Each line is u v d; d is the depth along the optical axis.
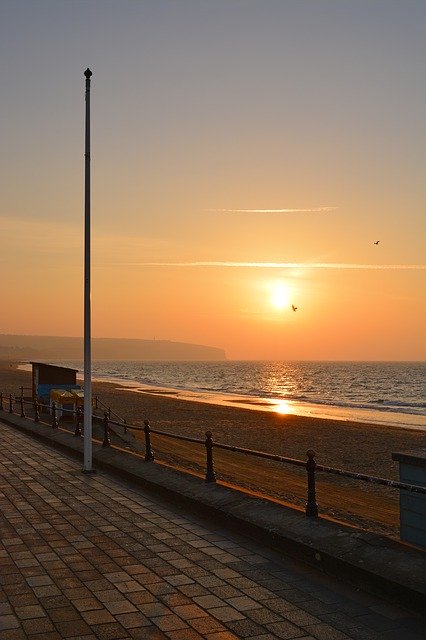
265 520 8.20
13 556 7.44
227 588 6.31
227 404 61.06
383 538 6.90
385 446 29.44
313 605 5.87
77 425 18.72
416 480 6.72
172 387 94.06
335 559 6.65
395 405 63.28
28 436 21.75
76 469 14.24
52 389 31.00
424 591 5.60
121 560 7.27
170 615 5.62
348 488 17.72
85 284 14.09
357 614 5.65
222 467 20.28
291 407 58.88
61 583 6.46
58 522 9.16
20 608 5.79
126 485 12.21
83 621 5.49
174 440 27.67
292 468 20.92
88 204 14.32
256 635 5.20
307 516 8.06
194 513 9.69
